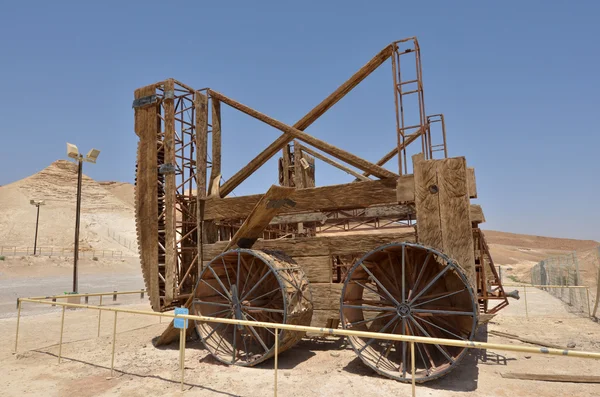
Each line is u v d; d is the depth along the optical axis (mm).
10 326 14609
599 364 9086
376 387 7457
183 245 12680
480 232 10438
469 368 8805
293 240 11305
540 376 7934
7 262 49875
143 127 12680
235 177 13000
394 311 8391
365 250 10398
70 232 118000
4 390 7551
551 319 15805
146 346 11258
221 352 9906
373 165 10562
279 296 11430
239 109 12852
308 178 20156
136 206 12430
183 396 7125
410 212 14070
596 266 36344
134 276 51844
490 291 10578
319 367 8891
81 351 10648
